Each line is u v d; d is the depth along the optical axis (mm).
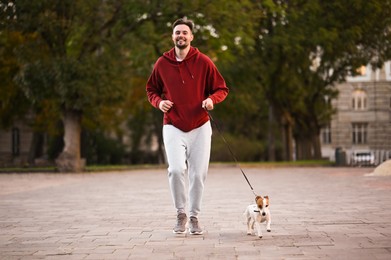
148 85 6945
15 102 32031
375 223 7449
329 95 35406
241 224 7672
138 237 6605
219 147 42219
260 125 46375
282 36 29406
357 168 27703
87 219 8570
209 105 6367
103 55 25812
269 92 34000
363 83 54062
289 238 6273
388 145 53469
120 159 46156
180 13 25406
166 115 6645
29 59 25297
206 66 6660
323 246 5719
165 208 10070
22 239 6656
